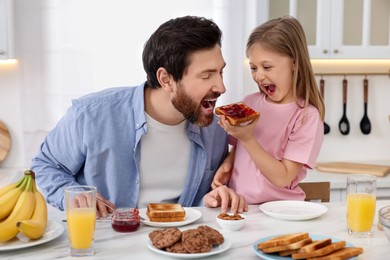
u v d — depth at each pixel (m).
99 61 3.60
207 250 1.55
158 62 2.03
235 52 3.62
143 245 1.65
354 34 3.60
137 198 2.20
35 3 3.51
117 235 1.75
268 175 2.14
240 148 2.36
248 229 1.81
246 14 3.73
